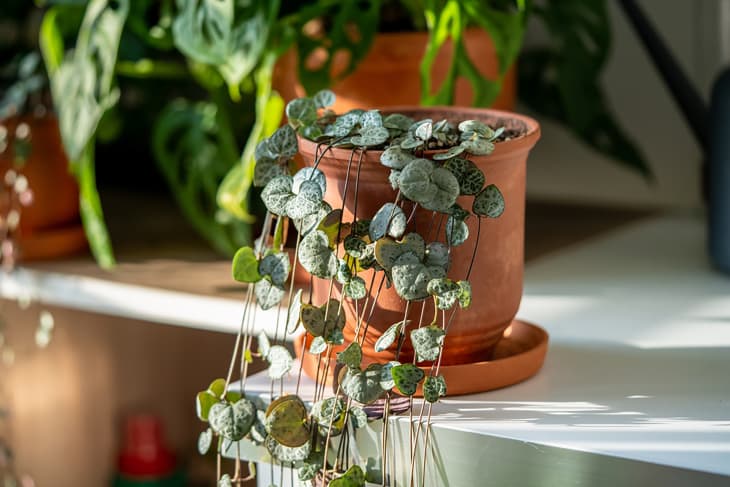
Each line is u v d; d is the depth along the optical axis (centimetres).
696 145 138
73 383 142
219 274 122
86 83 120
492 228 90
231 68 113
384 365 86
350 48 114
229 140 124
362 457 89
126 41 132
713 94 115
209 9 112
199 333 152
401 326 88
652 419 88
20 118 127
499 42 114
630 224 136
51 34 124
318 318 87
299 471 88
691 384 93
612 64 140
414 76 116
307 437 87
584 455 84
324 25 119
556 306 110
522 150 90
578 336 103
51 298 124
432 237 89
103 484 150
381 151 88
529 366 94
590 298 112
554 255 125
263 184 90
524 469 85
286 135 90
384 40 115
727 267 116
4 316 133
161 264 126
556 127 146
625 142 135
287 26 114
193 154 126
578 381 94
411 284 85
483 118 98
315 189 86
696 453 83
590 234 132
